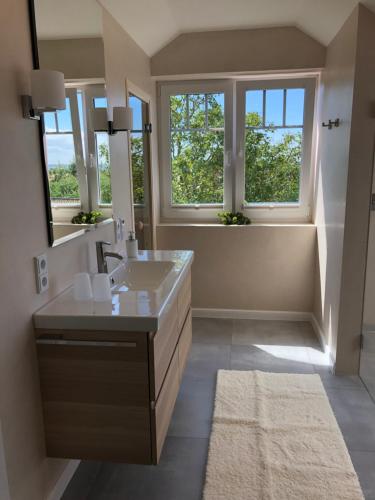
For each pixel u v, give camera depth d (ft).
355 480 5.97
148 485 6.01
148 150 11.03
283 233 11.59
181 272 6.87
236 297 12.16
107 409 5.22
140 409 5.16
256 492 5.78
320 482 5.93
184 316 7.46
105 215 7.47
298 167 11.75
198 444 6.83
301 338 10.86
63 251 5.82
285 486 5.86
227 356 9.89
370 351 8.79
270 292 12.00
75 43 6.05
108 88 7.55
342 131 8.65
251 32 10.53
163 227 11.96
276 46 10.52
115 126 7.62
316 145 11.44
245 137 11.71
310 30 10.02
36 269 5.05
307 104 11.25
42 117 5.08
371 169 8.10
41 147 5.12
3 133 4.33
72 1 5.92
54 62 5.38
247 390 8.32
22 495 4.91
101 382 5.14
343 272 8.57
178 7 8.93
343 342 8.83
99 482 6.08
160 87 11.67
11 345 4.59
